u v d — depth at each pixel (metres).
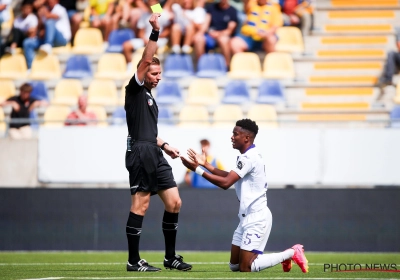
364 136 42.28
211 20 60.62
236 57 59.56
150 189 24.69
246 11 61.78
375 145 42.22
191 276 22.70
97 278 22.27
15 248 43.09
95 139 43.28
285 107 56.66
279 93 57.34
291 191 42.53
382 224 42.22
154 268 25.22
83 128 43.38
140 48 61.34
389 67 57.88
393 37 61.88
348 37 61.78
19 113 53.91
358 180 42.25
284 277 22.52
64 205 43.19
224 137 42.28
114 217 43.12
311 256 38.31
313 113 55.12
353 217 42.34
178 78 58.81
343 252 42.12
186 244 42.66
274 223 42.53
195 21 60.19
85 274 24.41
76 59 61.22
